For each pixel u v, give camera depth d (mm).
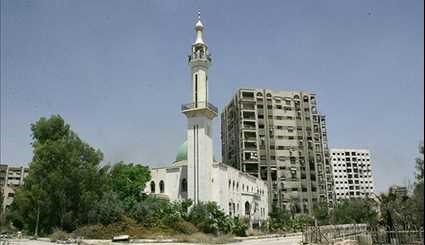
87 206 67375
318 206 132500
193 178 87875
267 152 147375
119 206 67062
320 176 151375
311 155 152250
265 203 119812
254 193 109875
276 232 91688
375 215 71062
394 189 53688
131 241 55594
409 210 39906
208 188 86438
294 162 149500
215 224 69312
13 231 74250
